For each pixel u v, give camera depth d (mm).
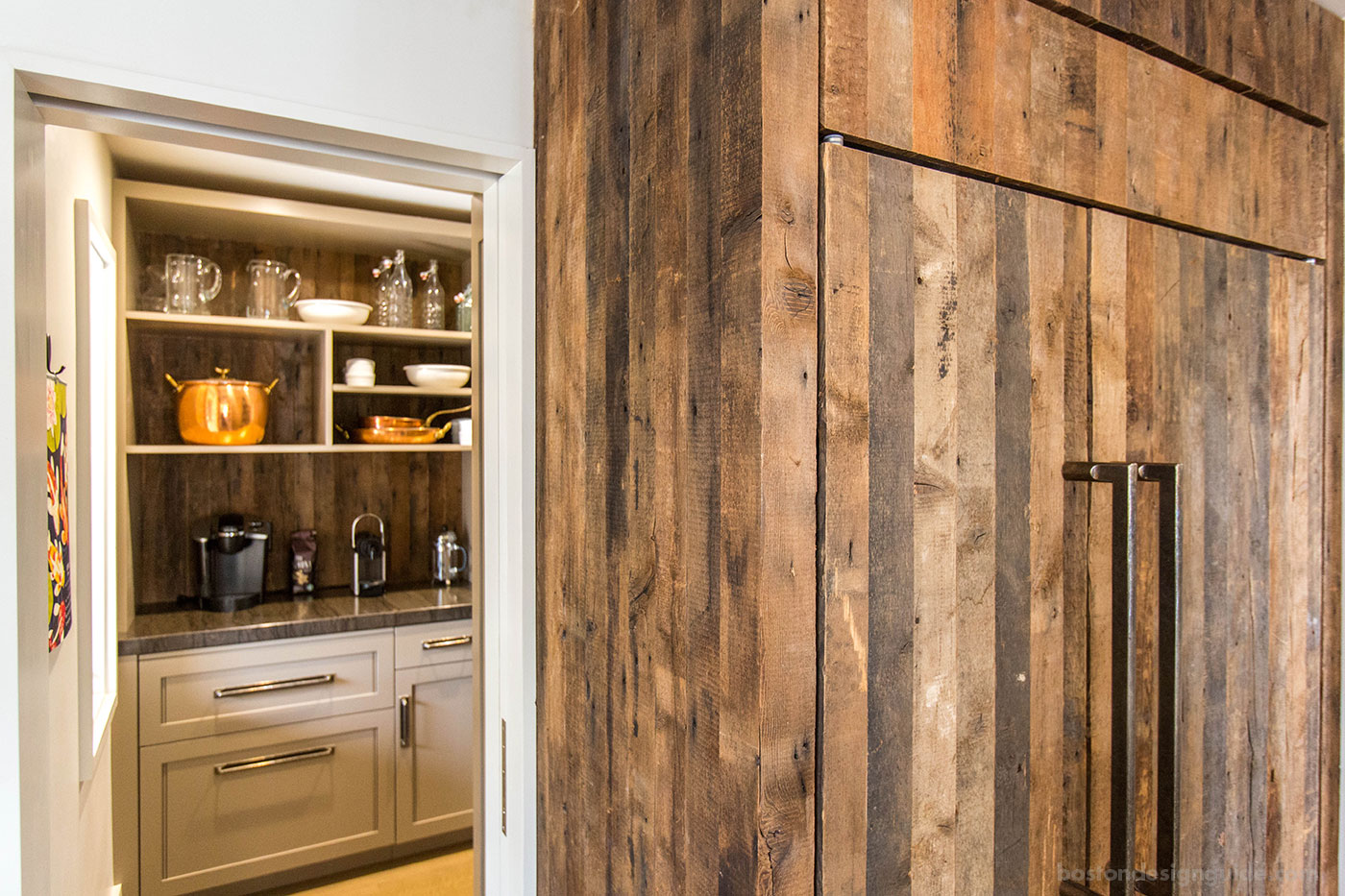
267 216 2555
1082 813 957
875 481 762
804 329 716
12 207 947
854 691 749
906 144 782
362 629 2594
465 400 3299
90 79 996
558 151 1182
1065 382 941
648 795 914
